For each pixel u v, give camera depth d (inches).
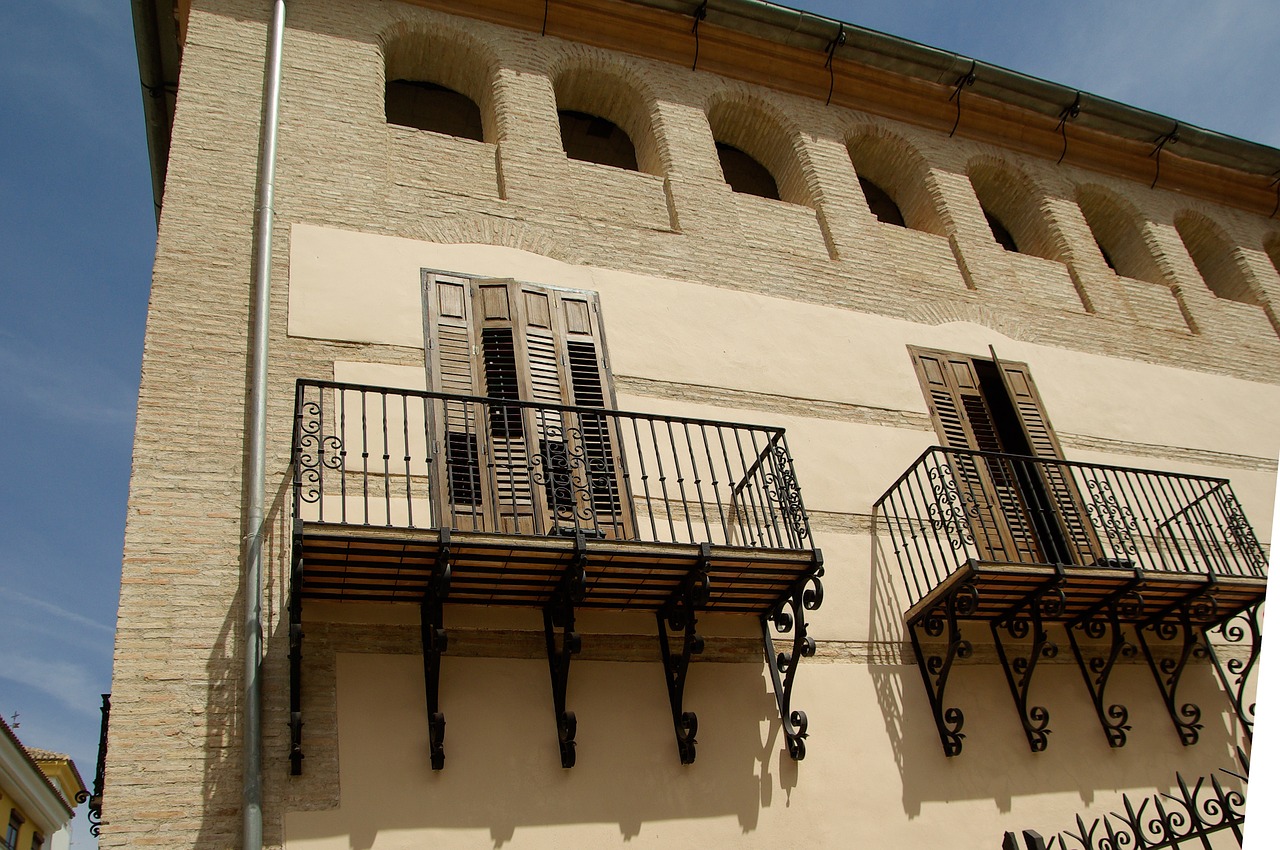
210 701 308.3
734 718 364.5
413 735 323.6
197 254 404.5
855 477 452.1
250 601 323.6
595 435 411.8
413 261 439.2
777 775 358.0
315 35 509.0
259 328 385.1
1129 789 405.7
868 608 414.3
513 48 557.0
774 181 644.7
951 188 613.6
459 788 319.0
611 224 500.4
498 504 374.9
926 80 634.8
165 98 595.5
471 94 567.2
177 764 295.7
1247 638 477.4
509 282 447.8
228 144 445.7
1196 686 447.8
